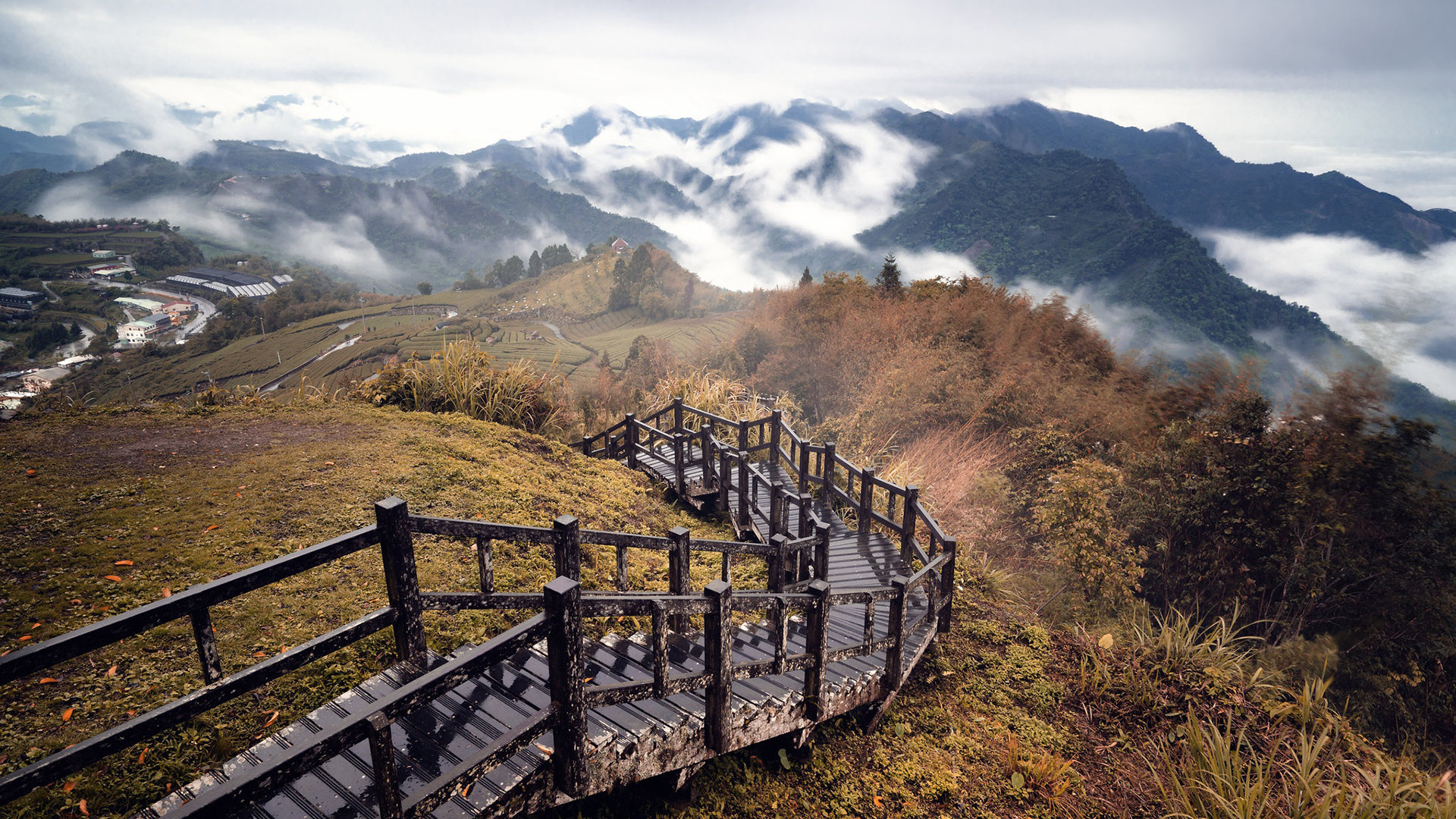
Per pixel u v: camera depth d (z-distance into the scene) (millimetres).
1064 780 5125
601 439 13117
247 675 2643
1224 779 4824
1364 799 4660
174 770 3434
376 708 2270
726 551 5043
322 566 5426
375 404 10586
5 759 3307
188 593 2525
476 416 10938
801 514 6785
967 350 14477
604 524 7867
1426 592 6672
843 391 15477
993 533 9305
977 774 5164
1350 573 7086
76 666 4031
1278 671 6559
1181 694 6051
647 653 4703
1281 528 7512
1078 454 10219
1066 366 13188
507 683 3859
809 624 4625
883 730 5500
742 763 4840
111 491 6332
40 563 5012
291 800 2885
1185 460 8461
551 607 2889
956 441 11766
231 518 6004
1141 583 8516
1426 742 6516
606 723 3830
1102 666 6312
